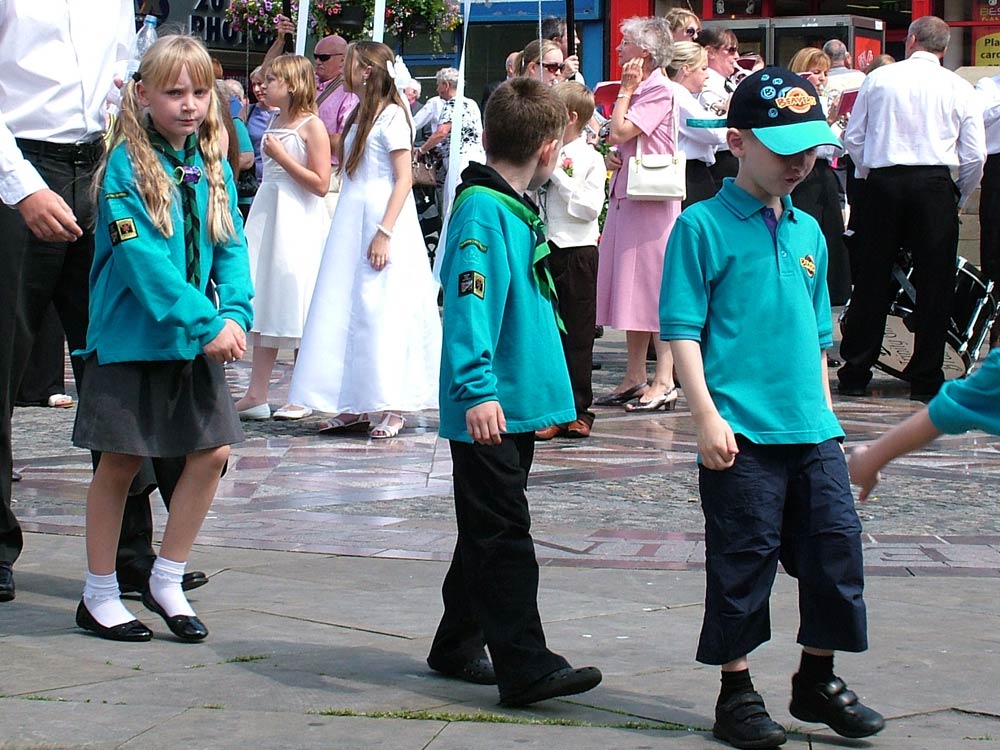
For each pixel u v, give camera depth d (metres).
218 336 5.75
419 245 11.16
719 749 4.71
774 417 4.87
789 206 5.07
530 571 5.15
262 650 5.79
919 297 13.31
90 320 5.96
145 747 4.64
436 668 5.52
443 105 18.94
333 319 11.09
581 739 4.76
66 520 8.18
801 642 4.89
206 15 29.14
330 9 22.56
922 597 6.66
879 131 13.16
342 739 4.73
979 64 24.30
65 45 6.53
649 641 5.93
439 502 8.77
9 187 6.14
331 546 7.63
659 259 12.30
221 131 6.10
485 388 5.01
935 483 9.42
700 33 14.05
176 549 6.00
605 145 14.46
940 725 4.95
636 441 10.98
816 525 4.87
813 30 24.91
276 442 11.00
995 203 15.18
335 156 13.41
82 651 5.75
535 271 5.25
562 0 28.55
